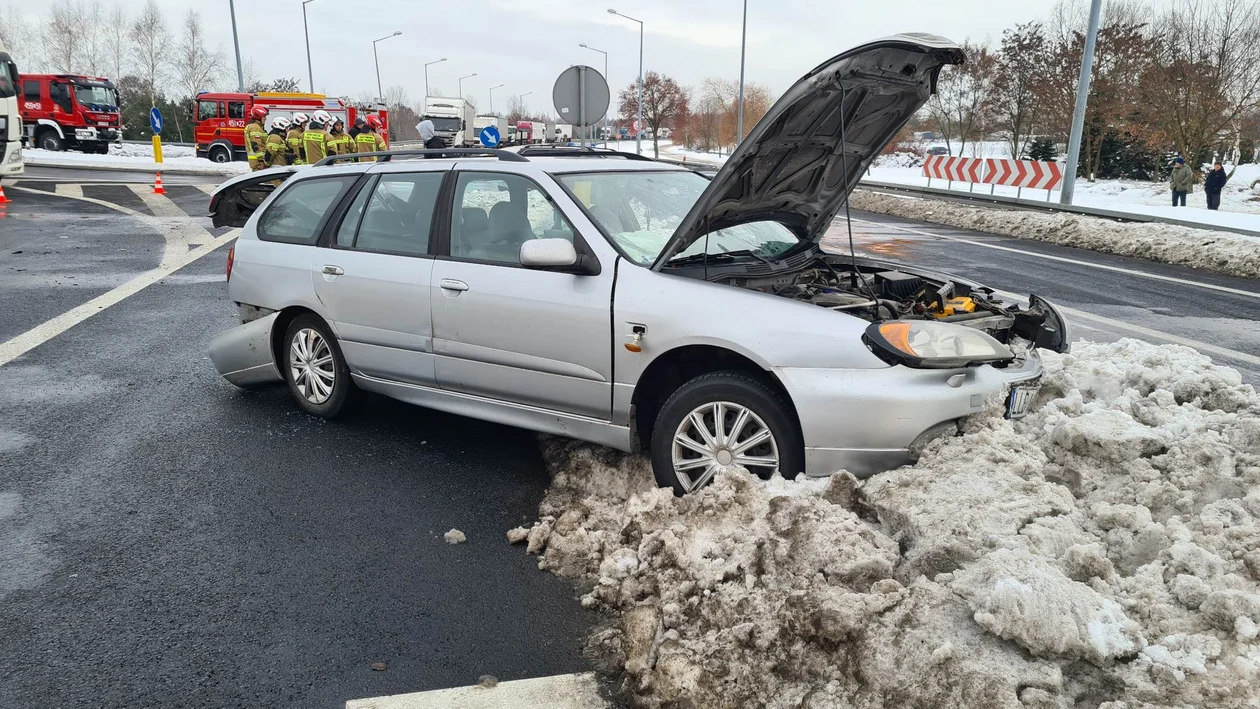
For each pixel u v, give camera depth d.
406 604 3.33
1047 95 31.56
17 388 5.96
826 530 3.08
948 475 3.28
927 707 2.41
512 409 4.47
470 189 4.59
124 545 3.77
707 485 3.75
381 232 4.91
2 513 4.06
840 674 2.59
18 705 2.72
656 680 2.77
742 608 2.91
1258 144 33.31
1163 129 28.84
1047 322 4.71
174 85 64.19
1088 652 2.42
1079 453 3.50
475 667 2.95
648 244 4.17
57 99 34.38
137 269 10.88
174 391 5.96
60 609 3.26
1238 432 3.50
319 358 5.35
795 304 3.66
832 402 3.43
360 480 4.48
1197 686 2.34
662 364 3.94
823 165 4.59
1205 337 8.00
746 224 4.76
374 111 34.31
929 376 3.45
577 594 3.41
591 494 4.20
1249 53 27.17
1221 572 2.70
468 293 4.38
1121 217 18.36
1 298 8.90
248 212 7.56
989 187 31.75
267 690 2.81
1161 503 3.18
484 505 4.20
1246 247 12.52
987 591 2.59
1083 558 2.75
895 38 3.66
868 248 14.13
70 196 19.69
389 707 2.73
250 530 3.92
